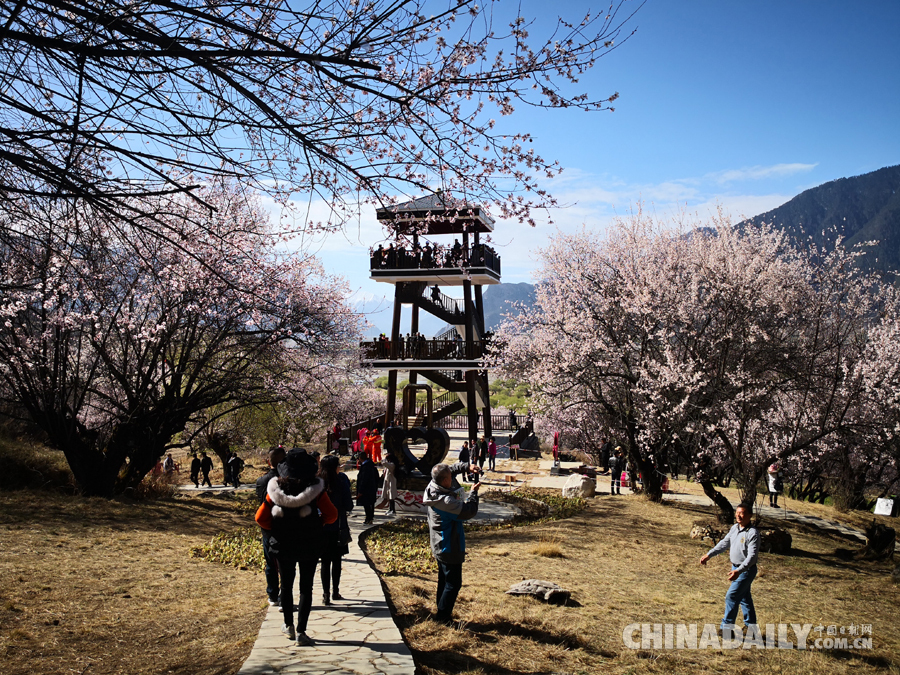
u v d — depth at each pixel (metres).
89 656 6.11
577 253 23.80
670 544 15.55
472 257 32.28
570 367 22.59
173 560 11.43
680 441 19.95
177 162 5.28
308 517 6.00
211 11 5.31
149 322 18.47
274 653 5.74
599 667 6.47
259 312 17.08
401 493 19.58
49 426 18.34
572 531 16.53
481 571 11.21
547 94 6.03
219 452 29.25
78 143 4.99
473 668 5.91
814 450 23.09
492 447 30.91
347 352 25.39
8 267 6.54
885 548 15.59
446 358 33.00
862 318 21.38
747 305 17.81
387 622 6.82
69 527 13.60
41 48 4.75
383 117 6.29
